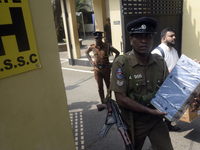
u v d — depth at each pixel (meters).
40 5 1.30
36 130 1.36
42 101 1.38
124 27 3.38
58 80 1.49
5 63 1.12
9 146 1.20
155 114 1.32
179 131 2.58
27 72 1.26
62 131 1.57
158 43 4.41
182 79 1.31
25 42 1.21
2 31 1.09
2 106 1.14
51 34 1.39
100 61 3.39
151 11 3.97
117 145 2.40
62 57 9.47
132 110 1.36
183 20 5.27
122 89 1.37
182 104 1.25
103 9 8.66
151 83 1.42
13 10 1.13
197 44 5.21
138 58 1.39
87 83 5.11
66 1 6.70
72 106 3.69
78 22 19.56
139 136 1.50
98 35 3.28
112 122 1.49
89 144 2.46
